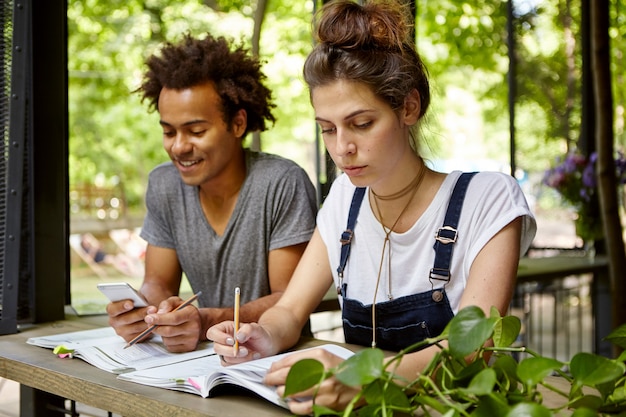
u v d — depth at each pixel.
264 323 1.57
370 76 1.36
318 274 1.71
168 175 2.10
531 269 3.55
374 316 1.59
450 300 1.52
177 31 8.34
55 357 1.58
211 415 1.14
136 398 1.26
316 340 1.72
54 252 2.09
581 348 4.94
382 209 1.58
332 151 1.43
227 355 1.44
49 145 2.08
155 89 2.01
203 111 1.90
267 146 8.26
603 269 3.94
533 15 4.42
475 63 7.02
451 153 9.30
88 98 9.78
